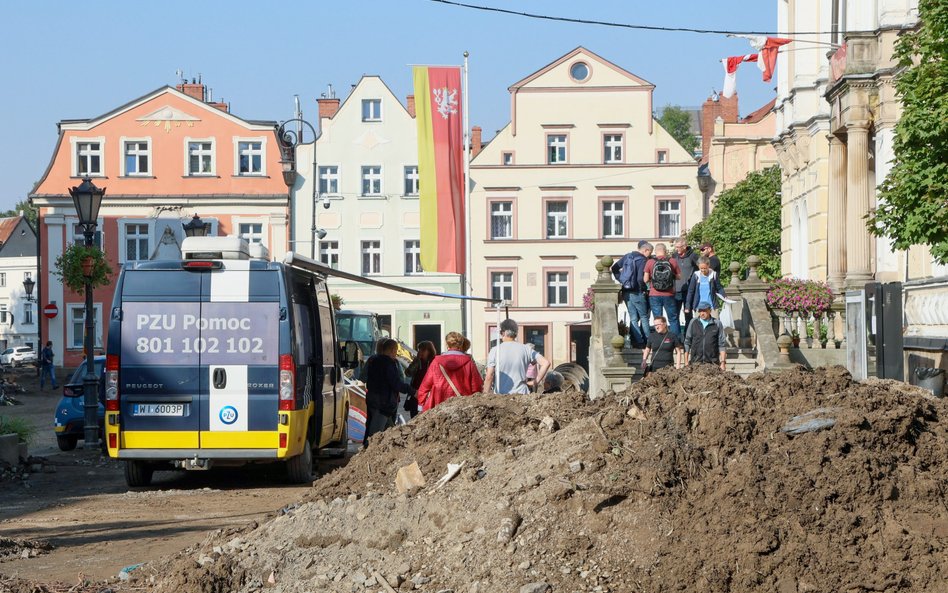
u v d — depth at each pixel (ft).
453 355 54.49
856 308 65.16
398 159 238.48
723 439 28.78
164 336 58.18
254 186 234.38
